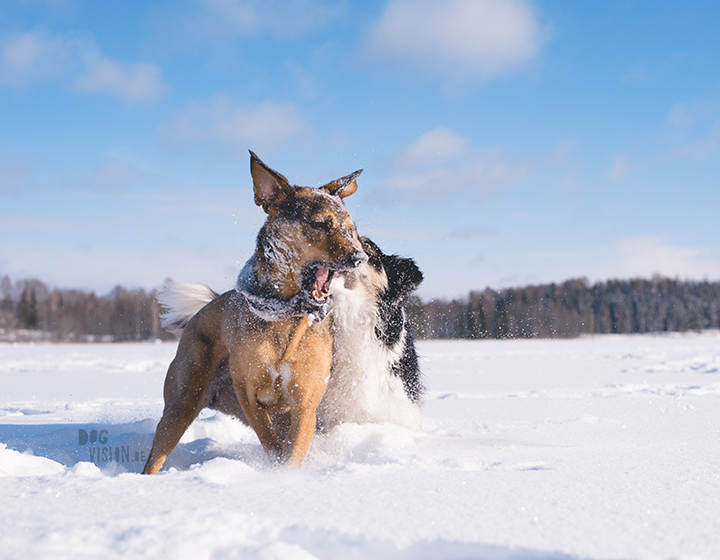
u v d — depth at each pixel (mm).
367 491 2086
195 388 3754
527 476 2428
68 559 1414
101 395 8461
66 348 29438
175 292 4625
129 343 40531
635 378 10367
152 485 2166
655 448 3406
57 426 5137
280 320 3271
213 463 2514
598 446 3516
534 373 11766
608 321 63344
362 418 3988
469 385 9438
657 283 70625
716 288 70375
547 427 4602
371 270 3918
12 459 2801
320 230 3170
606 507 1963
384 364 3979
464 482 2260
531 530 1705
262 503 1922
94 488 2113
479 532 1672
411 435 3760
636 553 1537
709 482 2383
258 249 3354
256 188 3314
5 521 1715
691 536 1685
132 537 1518
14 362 16797
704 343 31453
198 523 1620
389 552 1580
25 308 55250
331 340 3570
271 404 3504
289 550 1458
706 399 6816
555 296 63188
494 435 4172
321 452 3479
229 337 3605
